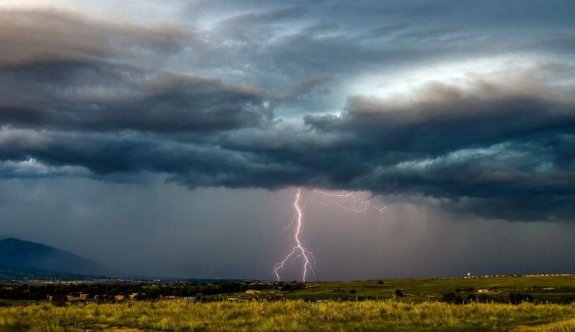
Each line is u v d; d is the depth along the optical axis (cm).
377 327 2773
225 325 2794
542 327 2805
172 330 2683
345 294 10131
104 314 3225
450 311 3409
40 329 2478
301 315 3145
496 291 10175
